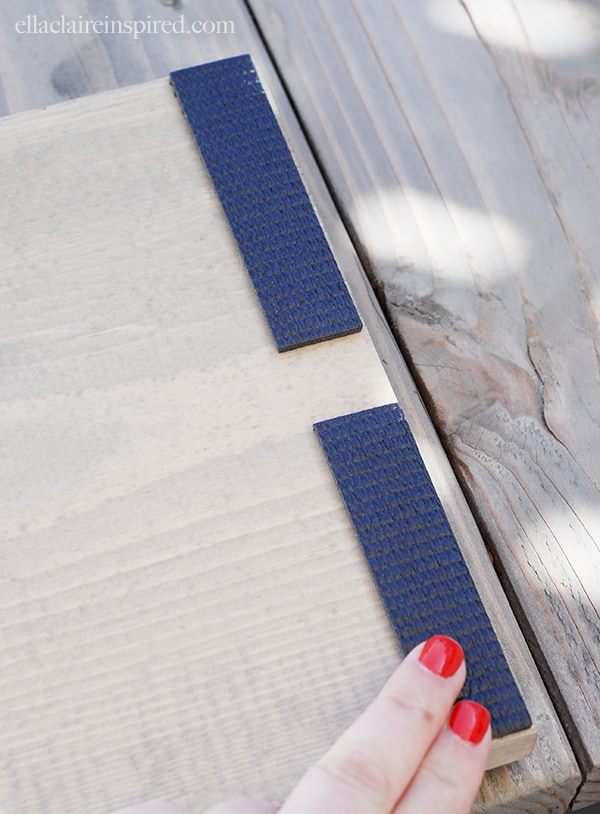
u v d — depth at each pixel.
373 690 0.48
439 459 0.61
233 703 0.48
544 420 0.62
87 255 0.59
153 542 0.51
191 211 0.61
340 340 0.57
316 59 0.76
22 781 0.47
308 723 0.47
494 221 0.69
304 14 0.78
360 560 0.51
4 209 0.61
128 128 0.64
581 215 0.69
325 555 0.51
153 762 0.47
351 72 0.76
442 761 0.46
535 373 0.64
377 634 0.49
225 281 0.59
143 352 0.56
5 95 0.76
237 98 0.64
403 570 0.50
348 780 0.43
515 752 0.49
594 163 0.71
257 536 0.51
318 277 0.58
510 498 0.60
